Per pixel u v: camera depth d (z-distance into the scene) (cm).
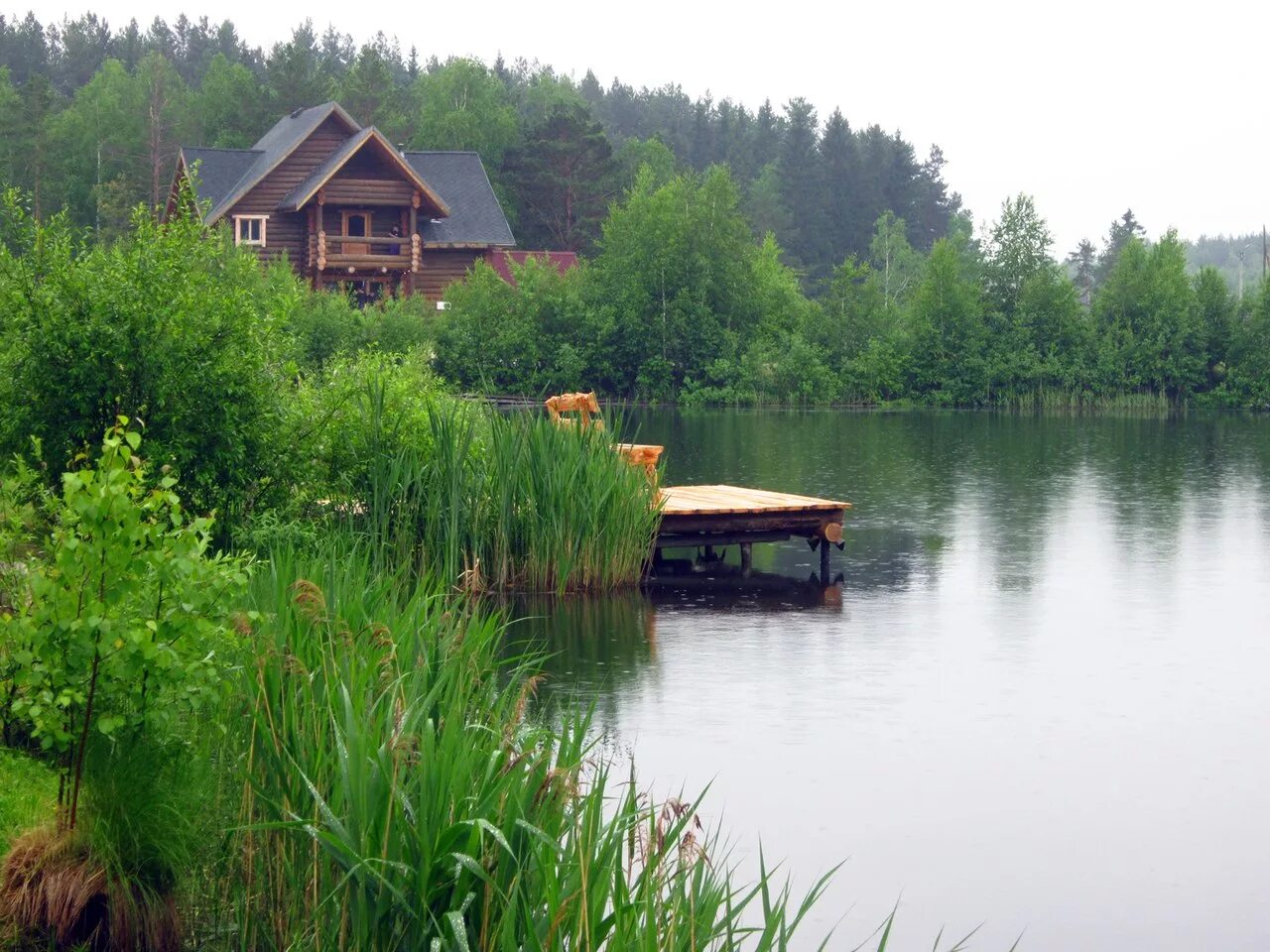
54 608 632
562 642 1395
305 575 866
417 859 555
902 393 5278
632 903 539
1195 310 5375
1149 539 2081
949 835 882
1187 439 3816
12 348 1180
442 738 605
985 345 5334
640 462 1788
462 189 5934
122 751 651
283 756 647
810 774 987
